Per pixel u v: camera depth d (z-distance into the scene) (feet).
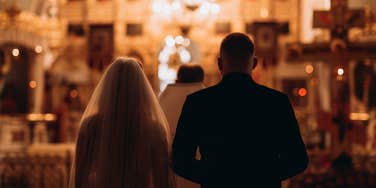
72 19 95.35
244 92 13.66
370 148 55.06
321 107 73.82
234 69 13.83
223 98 13.64
